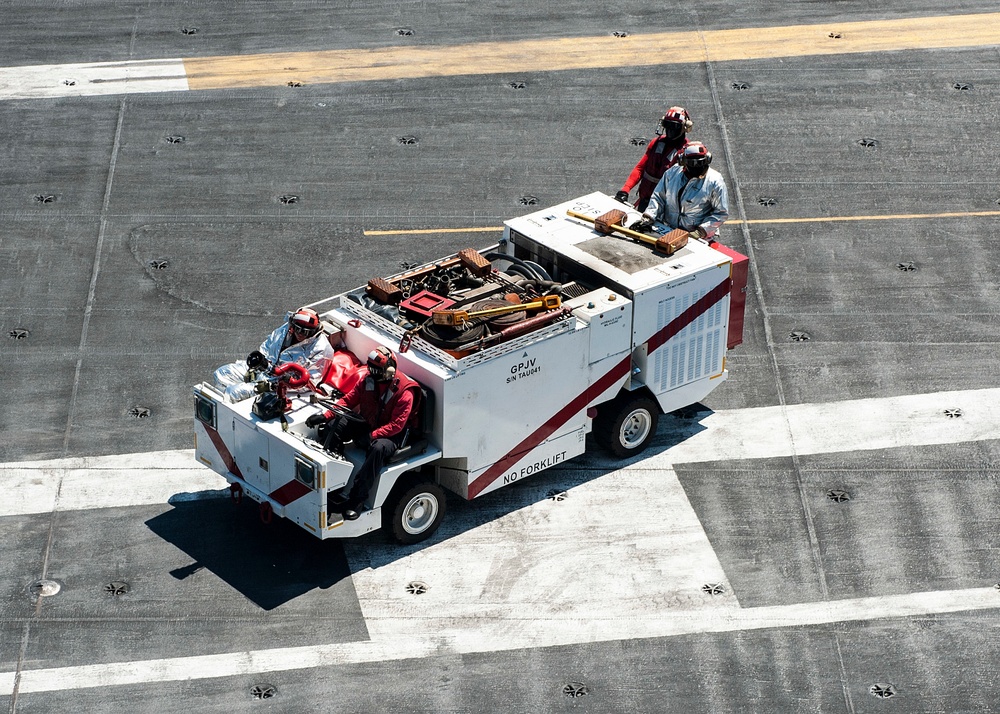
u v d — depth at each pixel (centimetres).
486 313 3059
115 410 3525
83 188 4362
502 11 5331
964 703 2733
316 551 3091
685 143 3675
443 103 4784
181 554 3072
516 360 3064
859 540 3148
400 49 5075
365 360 3162
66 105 4738
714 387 3516
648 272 3288
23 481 3278
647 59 5031
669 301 3288
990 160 4572
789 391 3638
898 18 5322
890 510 3238
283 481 2964
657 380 3372
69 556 3056
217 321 3844
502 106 4775
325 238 4178
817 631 2900
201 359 3706
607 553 3106
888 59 5059
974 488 3306
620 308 3195
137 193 4353
